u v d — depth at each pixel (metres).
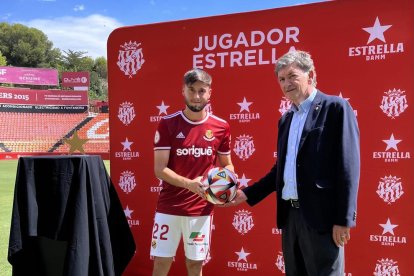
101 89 55.03
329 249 2.24
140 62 4.02
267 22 3.53
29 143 24.94
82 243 2.46
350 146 2.15
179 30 3.85
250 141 3.63
